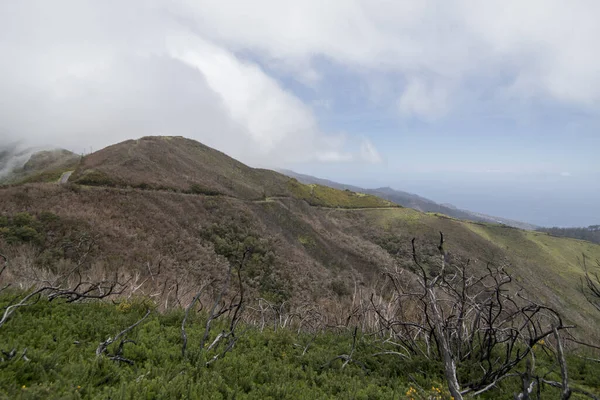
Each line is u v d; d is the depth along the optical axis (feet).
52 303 16.85
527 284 128.77
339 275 146.92
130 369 11.32
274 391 11.13
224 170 272.10
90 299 19.93
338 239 209.05
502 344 19.04
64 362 11.16
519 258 217.36
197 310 21.86
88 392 9.31
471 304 15.90
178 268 91.86
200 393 10.07
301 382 12.80
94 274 27.50
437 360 15.76
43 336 12.62
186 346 14.01
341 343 17.92
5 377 9.21
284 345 16.93
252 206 198.90
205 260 110.93
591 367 17.20
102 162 186.19
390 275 20.52
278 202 243.19
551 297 132.05
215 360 13.15
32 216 93.50
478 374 14.66
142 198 146.00
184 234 128.36
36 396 8.32
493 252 212.02
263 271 114.62
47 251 76.84
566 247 264.31
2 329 12.79
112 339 13.11
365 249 198.18
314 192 327.26
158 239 113.60
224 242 132.87
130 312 18.16
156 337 14.58
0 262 32.94
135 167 183.32
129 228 113.19
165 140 265.95
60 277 23.15
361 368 14.96
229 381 11.55
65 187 129.90
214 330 17.40
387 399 11.91
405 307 22.12
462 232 235.81
